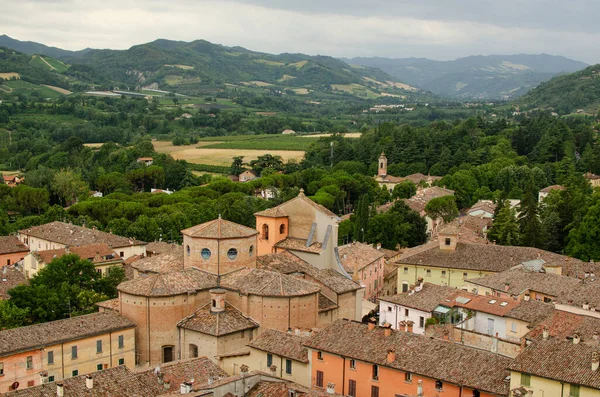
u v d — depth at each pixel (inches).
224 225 4220.0
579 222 6919.3
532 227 6934.1
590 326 3570.4
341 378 3216.0
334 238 4820.4
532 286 4714.6
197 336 3843.5
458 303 4424.2
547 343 2898.6
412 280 5979.3
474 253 5900.6
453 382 2866.6
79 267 5167.3
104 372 3043.8
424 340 3174.2
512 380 2790.4
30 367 3582.7
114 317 3937.0
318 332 3425.2
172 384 3073.3
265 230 4904.0
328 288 4365.2
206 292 4045.3
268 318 3914.9
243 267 4217.5
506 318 4094.5
